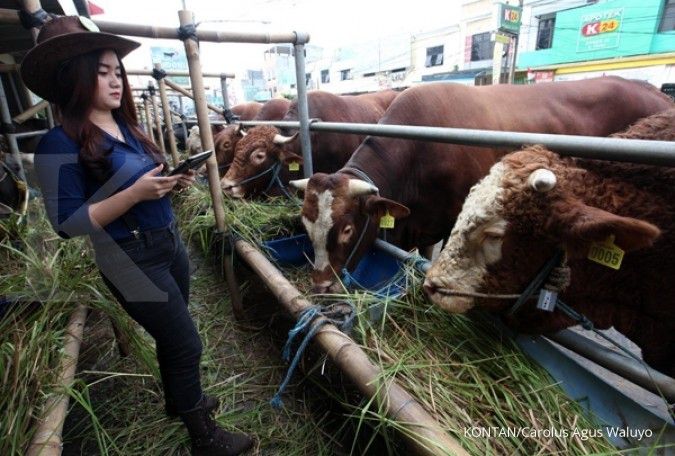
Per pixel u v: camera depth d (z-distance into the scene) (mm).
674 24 12359
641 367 1386
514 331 1550
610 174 1315
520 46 16156
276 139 3791
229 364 2301
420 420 1121
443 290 1458
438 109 2807
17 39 2828
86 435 1829
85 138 1221
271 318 2672
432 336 1618
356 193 2354
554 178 1184
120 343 2260
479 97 3008
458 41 19484
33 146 4137
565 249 1213
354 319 1677
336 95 4340
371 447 1655
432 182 2836
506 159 1363
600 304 1433
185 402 1536
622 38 13164
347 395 1769
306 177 3014
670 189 1267
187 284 1759
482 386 1380
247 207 3398
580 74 13930
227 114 6961
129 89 1418
